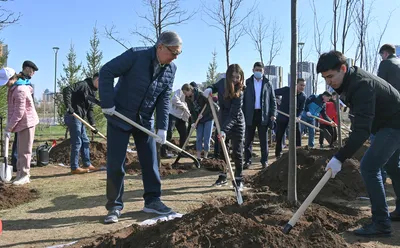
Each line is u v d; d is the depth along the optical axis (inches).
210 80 784.3
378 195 157.8
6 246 156.4
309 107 484.1
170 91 201.5
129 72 187.8
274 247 125.0
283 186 259.9
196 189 257.3
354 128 145.3
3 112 536.4
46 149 374.6
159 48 181.6
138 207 214.1
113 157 190.4
